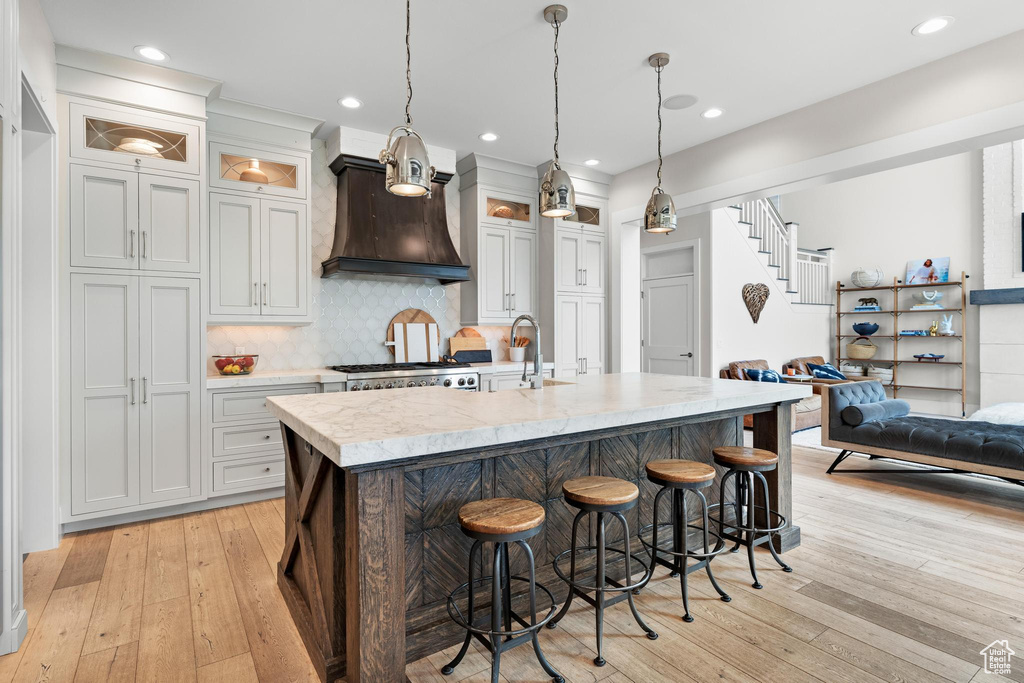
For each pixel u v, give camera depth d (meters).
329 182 4.44
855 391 4.46
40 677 1.79
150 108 3.24
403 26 2.79
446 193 5.09
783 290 7.55
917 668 1.77
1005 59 2.88
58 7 2.59
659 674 1.77
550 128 4.20
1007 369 6.61
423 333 4.89
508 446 1.95
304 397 2.53
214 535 3.06
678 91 3.56
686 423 2.53
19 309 2.04
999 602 2.21
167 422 3.31
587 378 3.43
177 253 3.34
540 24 2.78
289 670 1.84
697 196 4.57
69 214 3.02
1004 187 6.73
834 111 3.63
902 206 7.81
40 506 2.84
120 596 2.35
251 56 3.09
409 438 1.60
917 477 4.17
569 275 5.23
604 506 1.85
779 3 2.61
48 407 2.86
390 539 1.67
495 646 1.68
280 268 3.89
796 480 4.10
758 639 1.96
